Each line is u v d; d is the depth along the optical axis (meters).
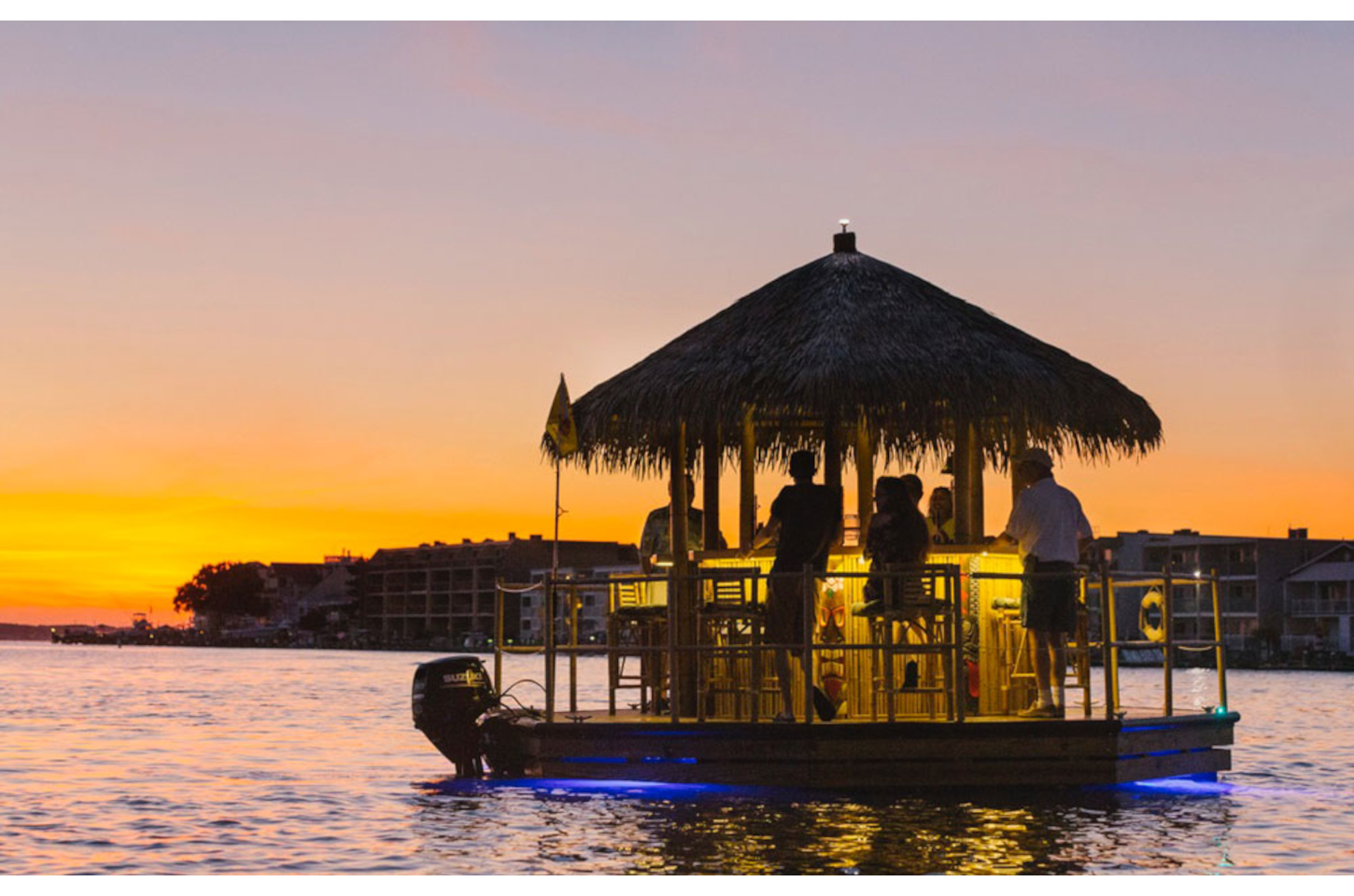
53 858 12.09
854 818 13.09
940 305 16.00
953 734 14.12
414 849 12.14
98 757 22.64
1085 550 14.91
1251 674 106.81
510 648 17.39
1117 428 16.05
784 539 14.53
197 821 14.21
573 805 14.11
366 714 38.06
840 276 16.23
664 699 16.44
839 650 14.76
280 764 20.97
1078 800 14.13
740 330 15.96
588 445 16.41
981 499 16.39
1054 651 14.62
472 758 17.23
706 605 14.45
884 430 16.73
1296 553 123.69
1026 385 15.05
